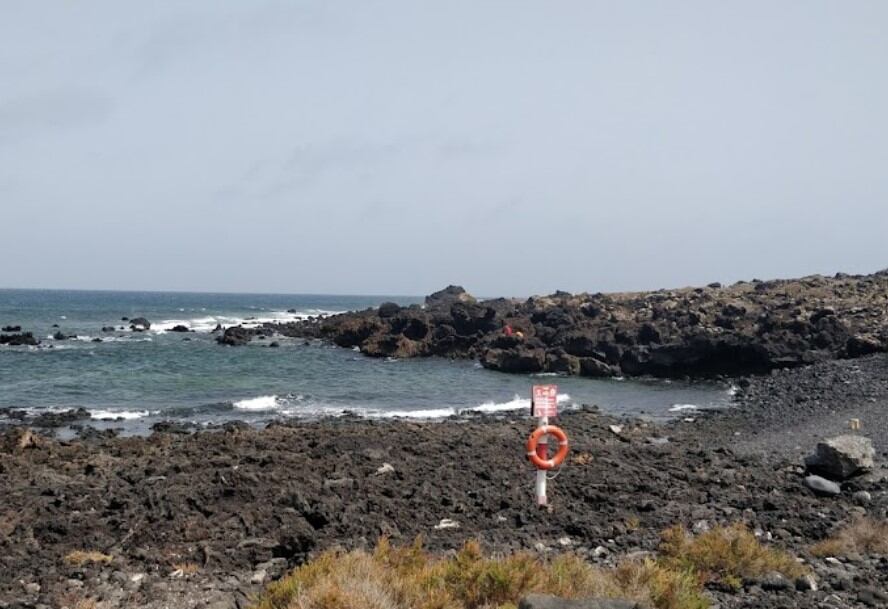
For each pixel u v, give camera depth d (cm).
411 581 772
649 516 1260
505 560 855
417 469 1597
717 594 863
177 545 1094
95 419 2625
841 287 5625
